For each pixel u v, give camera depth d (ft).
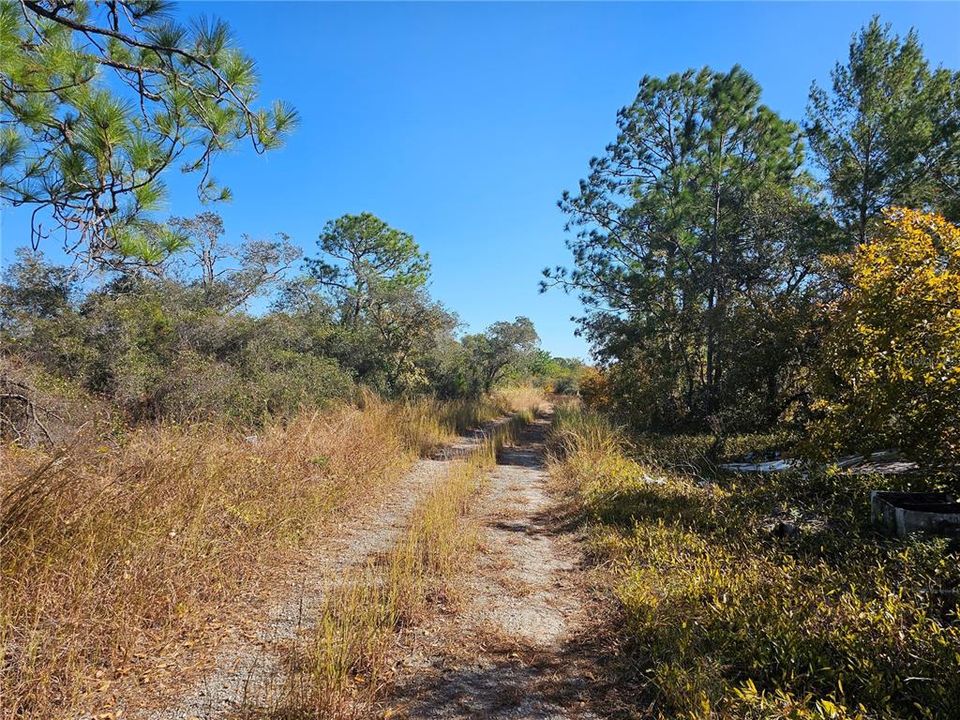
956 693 8.71
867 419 18.30
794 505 20.81
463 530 20.30
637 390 51.80
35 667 9.57
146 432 22.00
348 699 9.78
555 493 28.25
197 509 16.05
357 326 81.92
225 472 19.16
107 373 32.14
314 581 15.49
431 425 47.88
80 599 10.94
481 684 10.69
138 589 11.92
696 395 50.11
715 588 13.37
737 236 50.44
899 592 12.09
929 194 46.01
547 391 155.43
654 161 58.70
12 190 11.84
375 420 38.34
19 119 11.53
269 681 10.37
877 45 46.88
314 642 11.49
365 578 15.53
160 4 12.37
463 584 15.55
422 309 76.79
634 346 53.31
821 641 10.50
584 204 57.62
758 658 10.41
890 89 47.01
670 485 25.80
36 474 12.76
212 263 58.29
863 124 47.50
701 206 51.78
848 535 16.85
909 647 10.07
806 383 36.27
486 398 85.87
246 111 13.57
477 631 12.82
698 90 54.54
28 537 11.64
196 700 9.77
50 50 11.35
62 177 12.25
